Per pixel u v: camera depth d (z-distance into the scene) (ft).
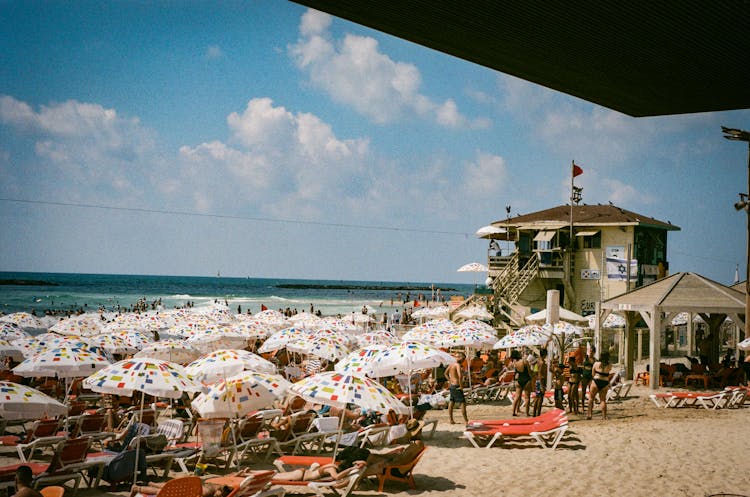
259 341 97.09
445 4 23.38
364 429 39.34
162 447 33.68
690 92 30.78
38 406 30.19
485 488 31.01
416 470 34.40
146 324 80.84
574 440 41.81
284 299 394.32
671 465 35.24
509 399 62.95
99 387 32.27
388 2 23.35
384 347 42.63
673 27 24.11
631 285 121.60
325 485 28.89
